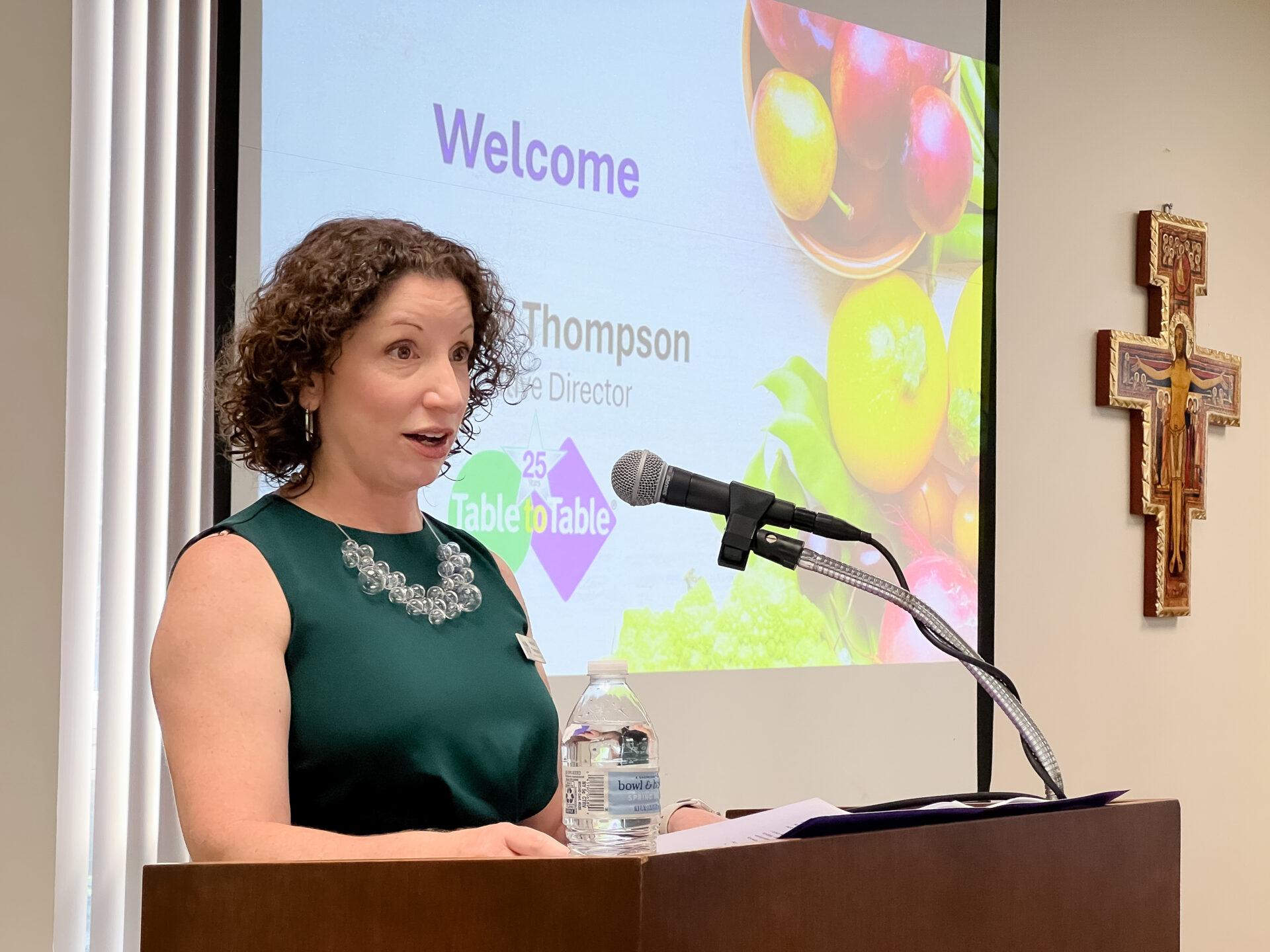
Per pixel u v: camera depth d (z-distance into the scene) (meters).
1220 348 3.95
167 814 2.09
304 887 0.83
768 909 0.82
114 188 2.10
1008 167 3.42
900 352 3.07
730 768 2.71
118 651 2.07
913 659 3.04
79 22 2.10
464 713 1.23
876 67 3.07
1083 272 3.57
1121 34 3.71
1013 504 3.37
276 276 1.32
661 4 2.73
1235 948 3.81
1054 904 1.02
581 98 2.60
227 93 2.12
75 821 2.03
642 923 0.74
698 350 2.73
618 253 2.63
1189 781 3.74
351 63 2.29
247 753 1.05
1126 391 3.57
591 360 2.57
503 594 1.39
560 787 1.36
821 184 2.96
